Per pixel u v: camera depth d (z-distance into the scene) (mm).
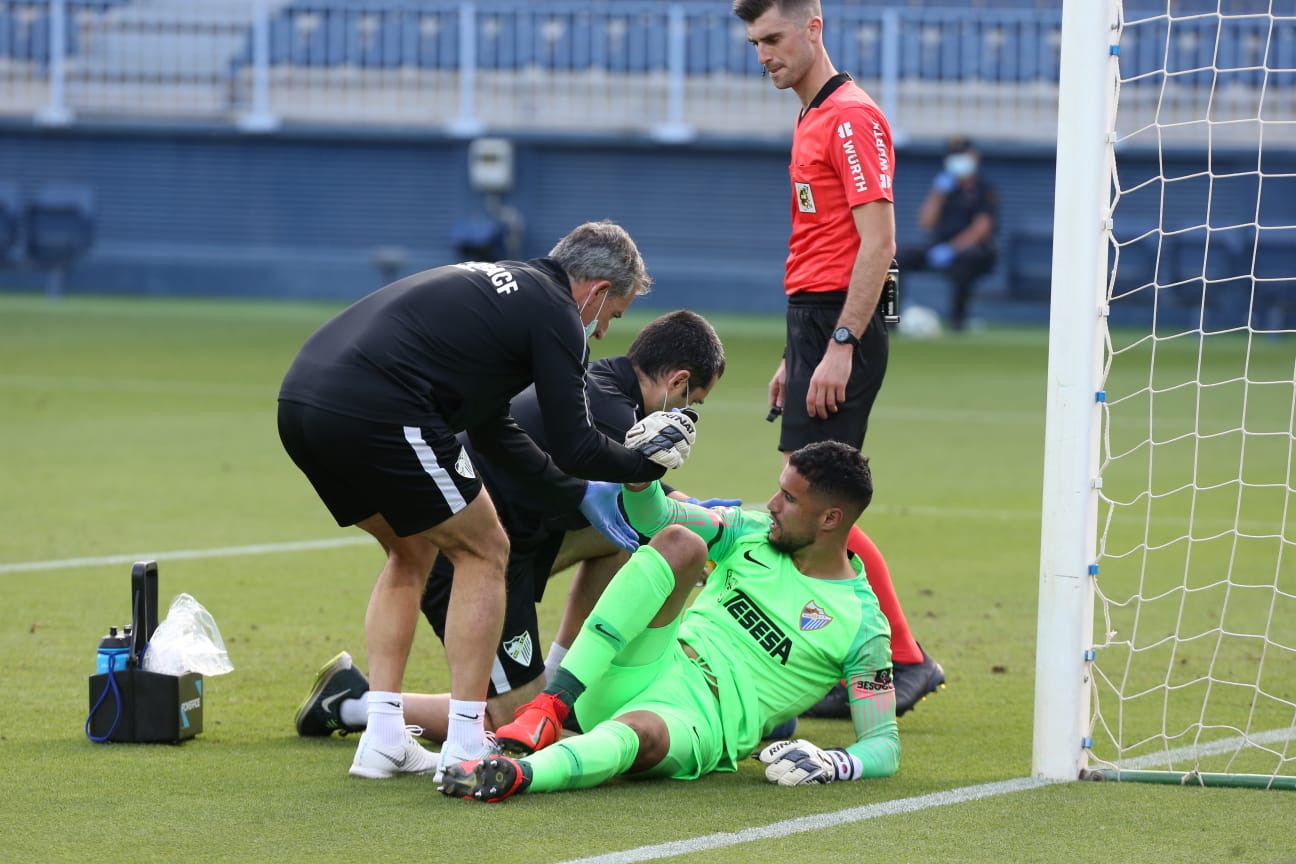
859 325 18312
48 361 60406
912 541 30047
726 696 15453
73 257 94562
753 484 35500
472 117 94438
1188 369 66250
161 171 96000
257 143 95250
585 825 13523
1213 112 87125
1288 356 73000
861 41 93938
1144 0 87938
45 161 96312
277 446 41125
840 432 18875
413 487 14711
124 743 16172
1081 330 15219
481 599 15109
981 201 83125
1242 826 13859
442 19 96688
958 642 22109
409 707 16812
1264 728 17781
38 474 35750
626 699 15375
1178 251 86312
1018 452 42812
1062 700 15398
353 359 14641
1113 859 12844
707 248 93750
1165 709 17250
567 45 96312
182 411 47531
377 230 95062
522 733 14766
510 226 93000
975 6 99125
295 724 16797
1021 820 13938
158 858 12508
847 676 15773
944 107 93750
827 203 18859
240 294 95688
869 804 14391
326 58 96938
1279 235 85062
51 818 13570
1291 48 86875
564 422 14773
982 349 75750
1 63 97062
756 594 15797
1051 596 15406
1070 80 15242
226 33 99625
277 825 13422
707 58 95125
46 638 20953
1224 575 27297
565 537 17578
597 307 15586
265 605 23438
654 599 15008
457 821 13586
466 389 14875
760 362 66250
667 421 15125
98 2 99625
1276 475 39156
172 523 30297
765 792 14805
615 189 94250
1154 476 38875
